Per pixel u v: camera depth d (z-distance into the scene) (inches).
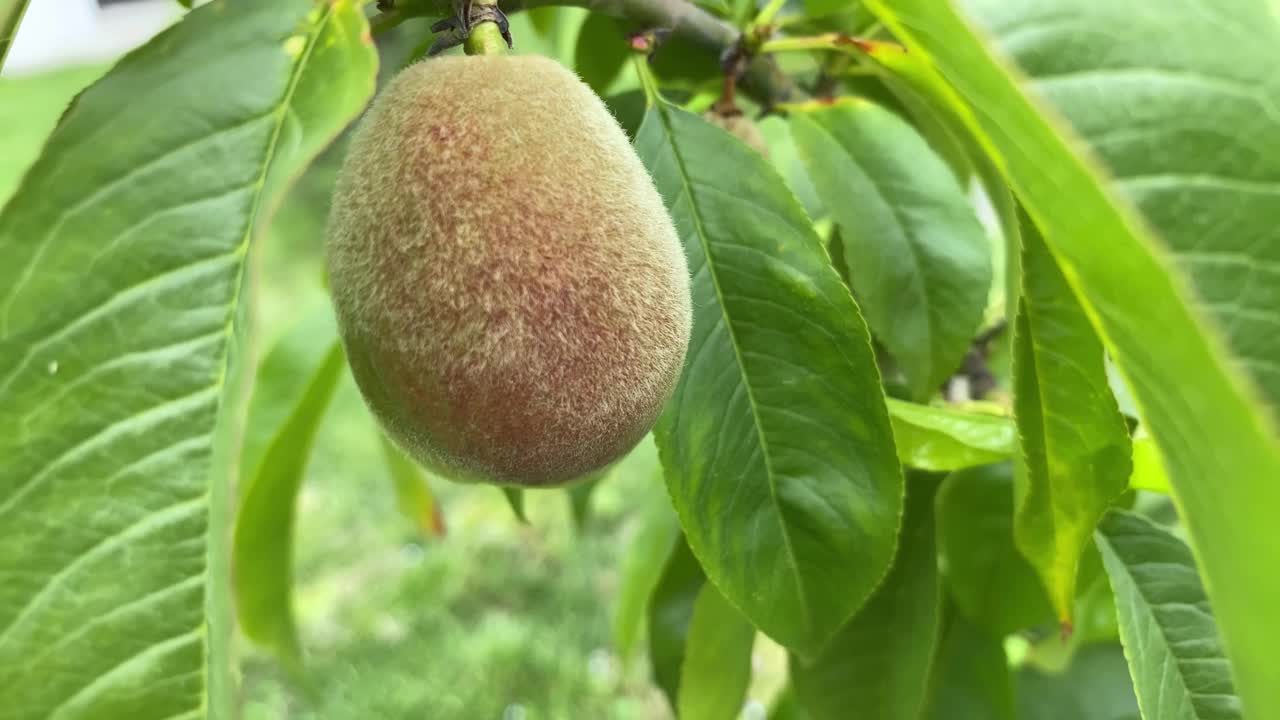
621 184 3.0
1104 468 3.7
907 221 4.7
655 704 14.2
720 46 4.4
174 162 2.6
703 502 3.8
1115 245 2.2
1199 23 2.6
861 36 4.9
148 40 2.8
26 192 2.6
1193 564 4.1
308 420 6.1
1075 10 2.7
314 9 2.8
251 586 6.5
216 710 2.2
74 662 2.4
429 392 2.8
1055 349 3.6
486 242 2.7
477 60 3.1
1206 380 2.0
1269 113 2.6
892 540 3.7
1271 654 1.9
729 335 3.8
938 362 4.7
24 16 3.1
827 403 3.7
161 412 2.5
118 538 2.5
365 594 16.6
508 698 14.4
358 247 2.9
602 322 2.8
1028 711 6.0
